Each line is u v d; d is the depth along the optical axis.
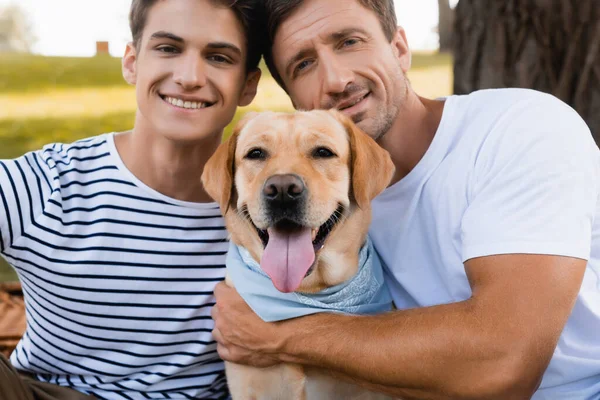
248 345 1.04
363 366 0.96
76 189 1.06
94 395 1.10
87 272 1.05
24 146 3.50
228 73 1.09
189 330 1.10
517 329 0.91
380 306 1.09
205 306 1.10
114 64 6.42
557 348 1.00
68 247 1.05
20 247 1.04
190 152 1.08
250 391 1.08
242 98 1.17
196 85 1.05
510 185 0.97
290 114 1.10
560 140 0.98
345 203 1.07
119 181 1.07
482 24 1.48
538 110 1.02
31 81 5.43
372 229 1.12
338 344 0.98
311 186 1.02
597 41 1.41
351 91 1.11
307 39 1.10
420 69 5.02
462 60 1.52
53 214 1.04
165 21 1.05
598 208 1.03
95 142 1.10
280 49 1.14
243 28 1.10
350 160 1.09
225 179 1.06
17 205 1.02
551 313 0.92
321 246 1.04
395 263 1.10
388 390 0.98
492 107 1.05
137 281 1.07
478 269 0.96
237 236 1.07
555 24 1.43
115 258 1.06
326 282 1.07
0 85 5.22
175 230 1.08
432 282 1.07
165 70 1.05
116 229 1.06
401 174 1.13
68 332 1.08
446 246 1.04
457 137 1.06
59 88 5.15
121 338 1.08
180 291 1.09
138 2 1.09
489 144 1.02
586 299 1.00
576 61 1.43
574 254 0.93
